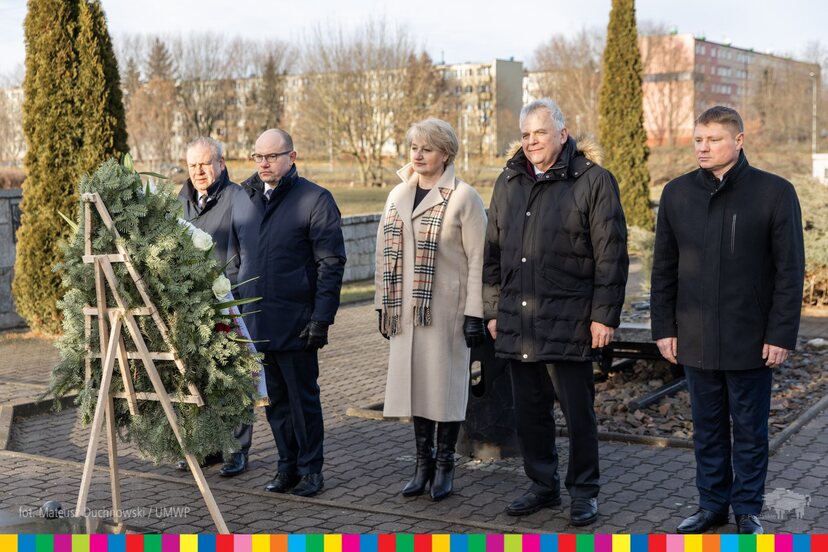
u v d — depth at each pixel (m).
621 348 7.60
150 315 4.00
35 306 10.75
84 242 4.04
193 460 4.05
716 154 4.21
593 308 4.44
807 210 11.89
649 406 6.90
